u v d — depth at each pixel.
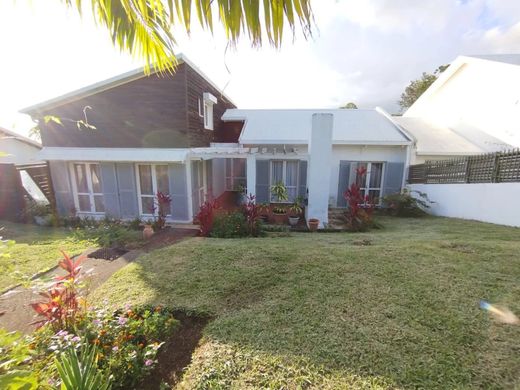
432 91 16.83
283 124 14.80
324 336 2.85
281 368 2.45
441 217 10.37
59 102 10.11
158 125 10.09
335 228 9.32
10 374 1.72
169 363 2.88
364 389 2.18
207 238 7.76
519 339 2.65
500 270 4.18
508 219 7.76
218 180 15.56
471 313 3.09
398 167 12.83
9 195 11.02
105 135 10.32
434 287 3.72
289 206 11.41
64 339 2.74
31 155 14.28
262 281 4.29
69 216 10.55
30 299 4.62
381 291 3.71
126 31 2.34
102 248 7.32
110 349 2.90
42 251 7.04
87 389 2.05
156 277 4.69
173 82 9.80
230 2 1.27
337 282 4.06
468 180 9.40
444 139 13.79
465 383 2.19
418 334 2.79
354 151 13.04
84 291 4.32
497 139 11.69
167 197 9.94
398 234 7.55
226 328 3.12
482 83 12.62
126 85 9.92
